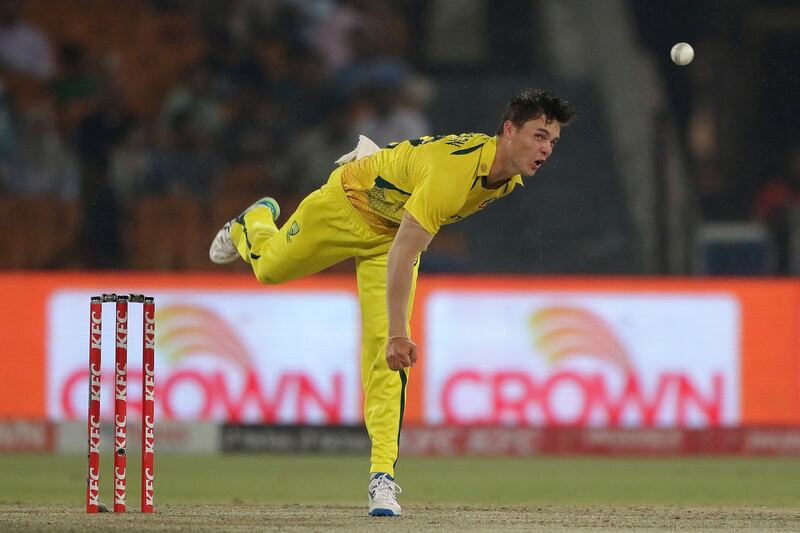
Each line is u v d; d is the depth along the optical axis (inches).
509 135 556.7
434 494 978.7
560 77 1972.2
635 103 1936.5
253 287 1362.0
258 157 1861.5
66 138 1829.5
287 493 976.3
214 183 1836.9
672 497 960.9
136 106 1870.1
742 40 1939.0
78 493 955.3
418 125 1914.4
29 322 1357.0
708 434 1362.0
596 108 1939.0
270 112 1892.2
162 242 1788.9
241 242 700.0
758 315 1364.4
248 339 1360.7
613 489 1032.8
